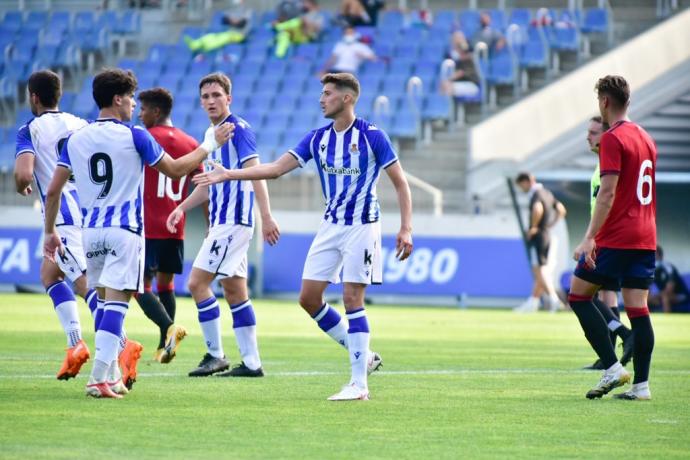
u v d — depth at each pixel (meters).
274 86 87.81
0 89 92.94
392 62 86.56
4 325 43.16
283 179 78.50
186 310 56.25
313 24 92.81
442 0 98.25
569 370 31.06
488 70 85.75
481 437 19.22
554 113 83.19
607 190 23.69
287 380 27.20
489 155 80.69
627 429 20.27
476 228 67.69
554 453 17.86
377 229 24.05
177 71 92.12
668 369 31.62
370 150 23.75
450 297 67.50
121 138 22.70
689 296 66.12
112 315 22.97
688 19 87.12
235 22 95.19
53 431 18.91
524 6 95.06
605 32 90.19
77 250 26.22
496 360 34.03
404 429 19.91
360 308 23.97
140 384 25.75
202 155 23.34
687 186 66.81
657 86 85.62
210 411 21.53
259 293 68.75
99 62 96.38
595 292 24.69
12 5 105.25
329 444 18.27
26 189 25.97
